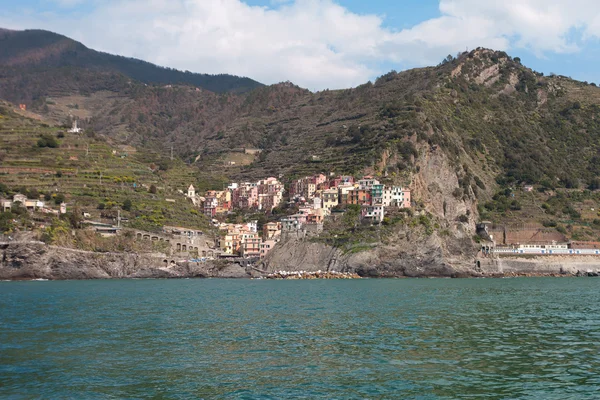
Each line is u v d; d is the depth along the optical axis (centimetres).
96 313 12150
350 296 16075
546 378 6756
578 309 12825
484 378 6756
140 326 10312
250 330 9862
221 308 13088
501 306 13400
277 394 6194
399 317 11375
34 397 6141
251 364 7400
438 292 17525
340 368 7194
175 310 12719
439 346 8425
